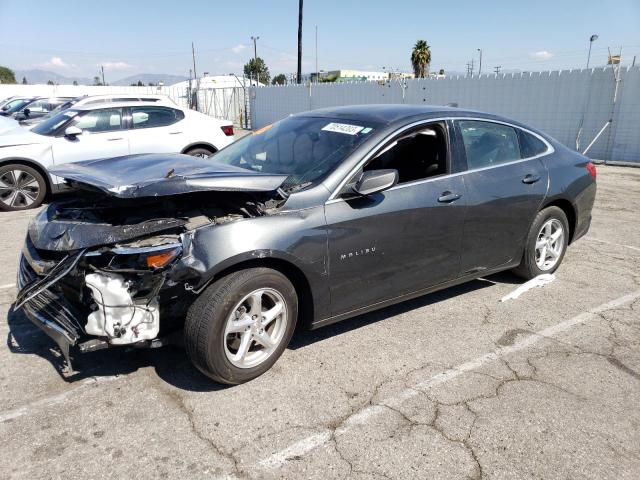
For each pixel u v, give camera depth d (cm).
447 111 421
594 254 589
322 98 2106
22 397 313
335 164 358
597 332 403
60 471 253
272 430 284
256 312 321
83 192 390
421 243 385
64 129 831
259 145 430
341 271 347
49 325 302
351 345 379
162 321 312
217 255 299
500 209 432
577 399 315
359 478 250
